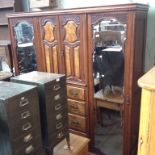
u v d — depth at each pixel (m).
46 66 2.33
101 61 1.95
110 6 1.74
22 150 1.39
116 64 1.88
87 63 2.02
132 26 1.69
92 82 2.05
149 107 0.95
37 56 2.37
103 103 2.06
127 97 1.87
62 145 1.90
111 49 1.86
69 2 2.56
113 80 1.94
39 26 2.24
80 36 1.99
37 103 1.45
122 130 2.02
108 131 2.12
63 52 2.15
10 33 2.51
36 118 1.46
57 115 1.64
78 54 2.06
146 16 1.97
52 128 1.61
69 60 2.14
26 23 2.33
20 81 1.58
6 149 1.34
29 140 1.43
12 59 2.73
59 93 1.63
